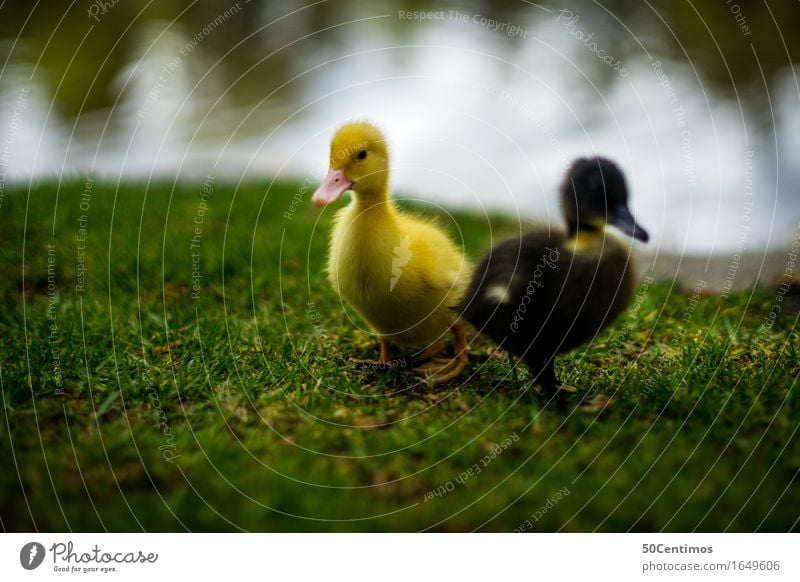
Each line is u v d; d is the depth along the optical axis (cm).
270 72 1619
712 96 1438
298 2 1925
